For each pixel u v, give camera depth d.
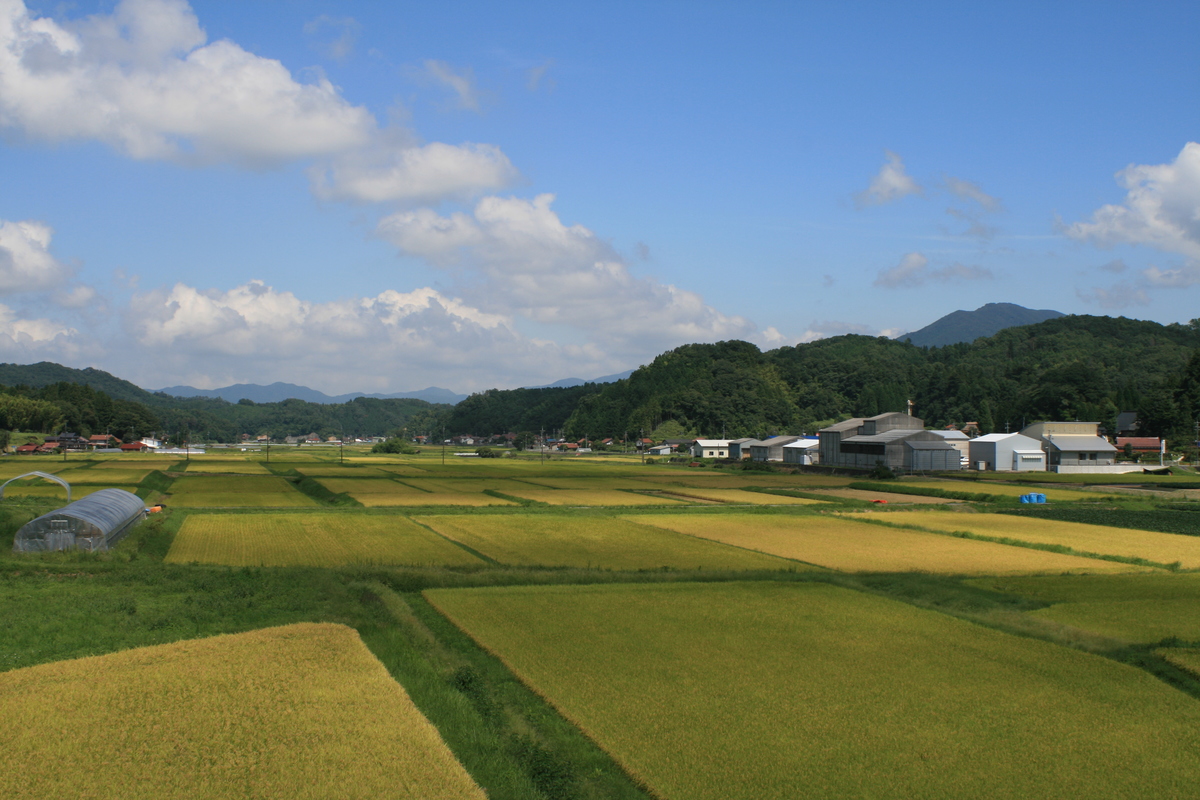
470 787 16.69
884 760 18.06
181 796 16.23
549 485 103.25
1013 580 40.25
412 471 135.88
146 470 120.88
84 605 32.19
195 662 24.73
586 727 19.80
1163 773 17.59
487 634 28.56
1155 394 166.12
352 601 33.69
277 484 103.56
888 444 118.88
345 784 16.77
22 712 20.53
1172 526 61.78
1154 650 27.08
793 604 33.59
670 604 33.47
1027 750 18.73
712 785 16.70
